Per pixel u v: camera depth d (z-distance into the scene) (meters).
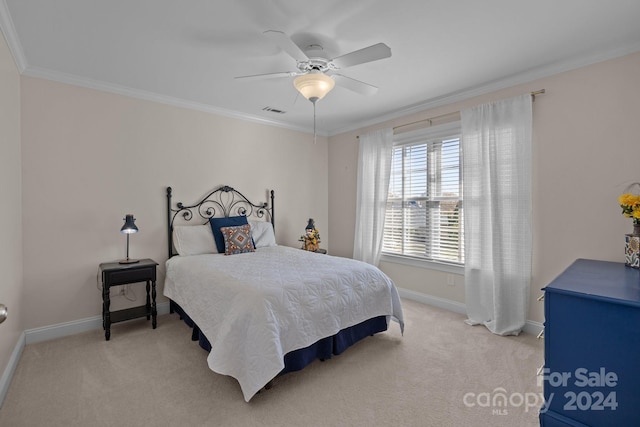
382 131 4.07
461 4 1.82
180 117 3.52
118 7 1.84
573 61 2.54
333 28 2.07
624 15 1.93
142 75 2.82
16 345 2.33
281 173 4.47
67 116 2.82
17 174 2.44
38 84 2.67
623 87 2.34
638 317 1.16
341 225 4.84
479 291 3.13
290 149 4.57
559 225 2.67
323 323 2.22
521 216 2.81
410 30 2.10
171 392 1.96
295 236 4.65
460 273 3.41
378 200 4.11
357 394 1.95
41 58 2.48
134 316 2.88
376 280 2.69
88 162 2.93
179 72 2.76
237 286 2.13
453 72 2.77
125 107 3.14
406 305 3.67
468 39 2.22
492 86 3.03
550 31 2.12
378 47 1.93
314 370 2.23
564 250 2.64
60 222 2.79
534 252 2.81
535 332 2.80
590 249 2.51
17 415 1.73
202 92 3.25
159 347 2.58
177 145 3.50
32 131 2.64
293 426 1.67
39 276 2.68
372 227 4.19
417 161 3.83
